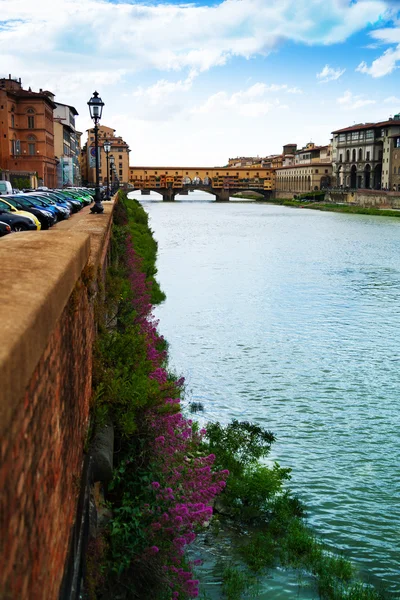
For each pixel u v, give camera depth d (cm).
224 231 9225
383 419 1972
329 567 1155
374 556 1241
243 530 1277
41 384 398
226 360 2580
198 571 1118
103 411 890
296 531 1259
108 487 852
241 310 3550
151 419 991
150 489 891
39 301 364
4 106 9856
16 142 10144
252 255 6231
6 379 262
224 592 1057
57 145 13012
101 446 839
